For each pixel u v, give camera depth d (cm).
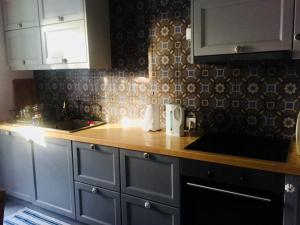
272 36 166
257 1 167
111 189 217
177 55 234
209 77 224
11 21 287
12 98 314
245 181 162
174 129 219
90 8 238
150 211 202
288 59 177
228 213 173
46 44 265
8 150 282
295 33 159
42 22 262
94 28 244
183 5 225
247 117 214
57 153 244
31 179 268
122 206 214
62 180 246
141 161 200
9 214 276
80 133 235
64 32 251
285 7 160
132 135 225
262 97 207
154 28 242
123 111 271
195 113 234
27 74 325
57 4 250
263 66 203
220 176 170
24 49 283
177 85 238
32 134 257
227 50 180
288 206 153
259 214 163
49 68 269
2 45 301
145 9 244
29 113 296
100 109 285
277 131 205
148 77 252
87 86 290
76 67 250
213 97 225
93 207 231
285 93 199
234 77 214
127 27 255
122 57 262
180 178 184
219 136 214
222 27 180
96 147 218
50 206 259
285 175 151
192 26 190
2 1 290
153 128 237
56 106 316
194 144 193
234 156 166
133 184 206
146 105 257
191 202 185
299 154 167
